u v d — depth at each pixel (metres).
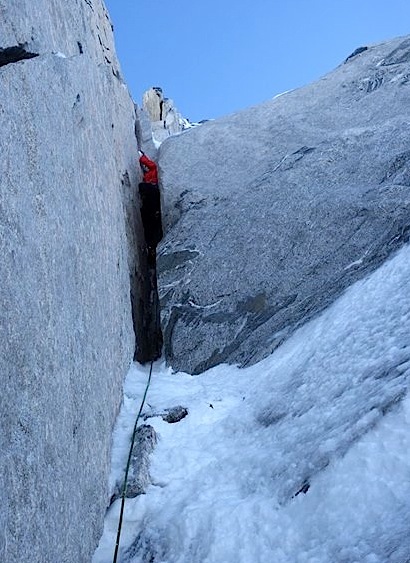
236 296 9.19
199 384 8.01
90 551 4.97
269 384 6.83
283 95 13.71
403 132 10.47
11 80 4.21
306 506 4.32
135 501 5.56
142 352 10.04
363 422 4.51
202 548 4.62
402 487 3.87
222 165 12.05
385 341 5.70
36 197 4.49
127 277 9.41
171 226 11.41
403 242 7.91
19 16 4.89
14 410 3.56
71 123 6.20
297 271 8.99
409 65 12.69
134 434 6.47
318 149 11.00
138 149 14.19
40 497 3.83
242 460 5.61
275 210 10.06
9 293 3.69
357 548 3.62
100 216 7.45
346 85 13.06
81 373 5.30
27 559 3.51
